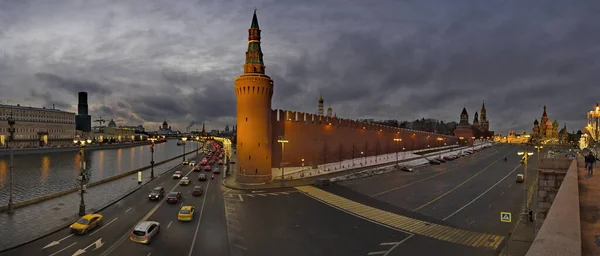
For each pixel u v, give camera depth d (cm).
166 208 3412
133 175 5869
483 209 3734
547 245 464
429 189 4938
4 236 2423
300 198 4053
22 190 5744
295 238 2608
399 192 4634
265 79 5144
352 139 8062
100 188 4425
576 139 19438
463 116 19338
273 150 5816
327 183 5006
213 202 3753
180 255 2197
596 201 1201
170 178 5572
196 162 8988
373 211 3512
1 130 14025
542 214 2669
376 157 8106
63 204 3434
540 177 2675
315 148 6681
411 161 8812
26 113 15475
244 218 3117
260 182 5056
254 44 5375
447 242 2602
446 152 12388
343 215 3312
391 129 10119
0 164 9875
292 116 6191
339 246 2464
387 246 2486
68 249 2239
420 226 3019
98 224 2762
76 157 12531
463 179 6019
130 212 3222
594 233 748
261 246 2417
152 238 2495
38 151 13300
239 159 5141
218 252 2272
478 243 2584
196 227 2803
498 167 8075
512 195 4575
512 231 2891
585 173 2234
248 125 5091
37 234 2477
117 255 2162
